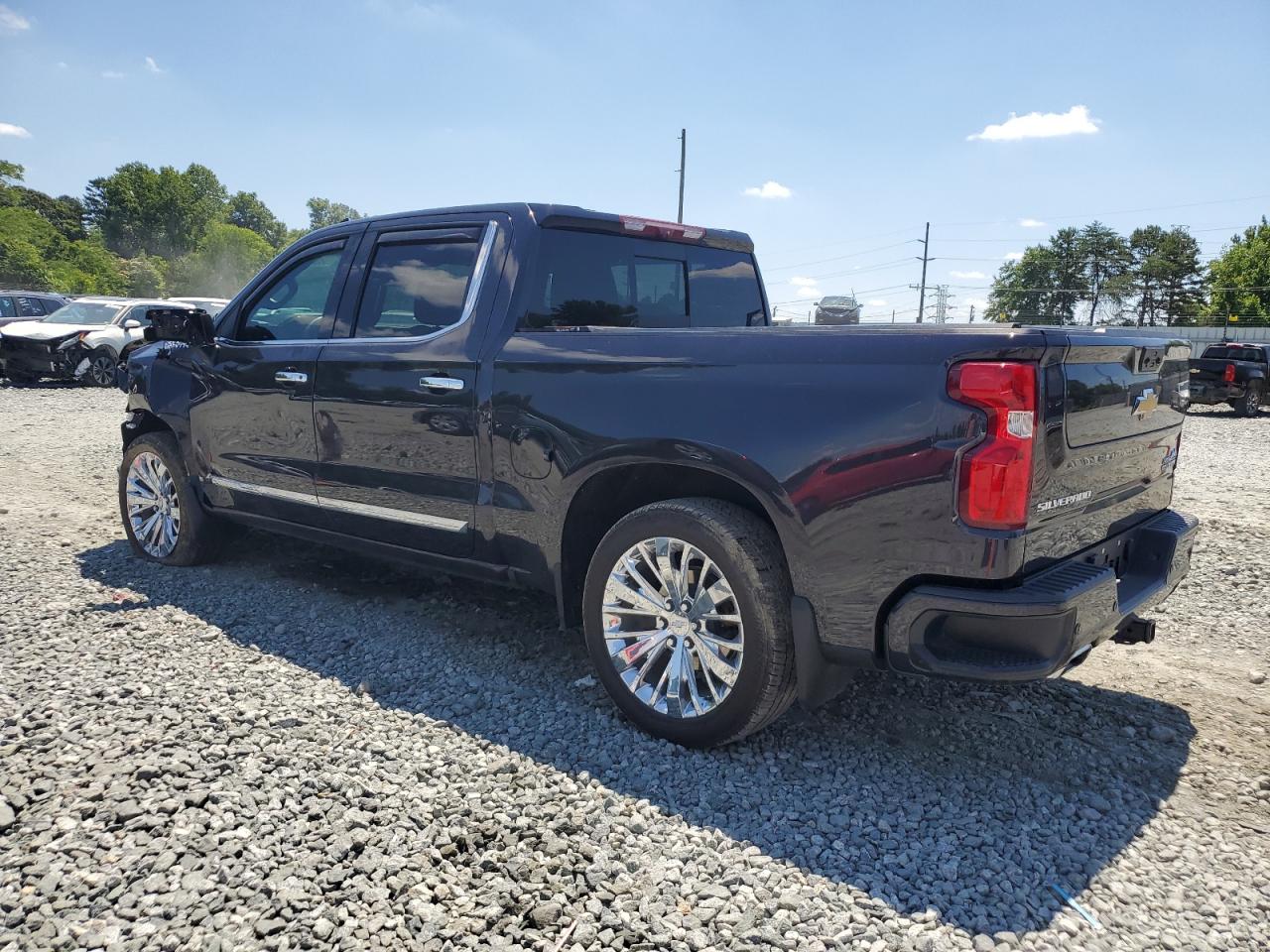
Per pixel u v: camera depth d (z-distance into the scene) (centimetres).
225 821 254
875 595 265
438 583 497
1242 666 399
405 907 221
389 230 410
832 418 267
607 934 213
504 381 346
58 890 223
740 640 291
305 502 436
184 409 491
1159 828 266
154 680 351
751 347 287
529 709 337
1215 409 2083
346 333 414
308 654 388
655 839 253
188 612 438
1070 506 269
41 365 1666
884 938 214
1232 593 504
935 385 251
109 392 1669
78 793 265
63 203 15138
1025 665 248
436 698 346
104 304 1831
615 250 399
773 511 280
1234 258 9256
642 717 316
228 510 485
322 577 503
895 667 263
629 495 343
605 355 319
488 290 364
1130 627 316
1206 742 324
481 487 358
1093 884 238
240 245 13750
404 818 259
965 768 301
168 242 14000
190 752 292
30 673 354
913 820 267
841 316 3231
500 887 229
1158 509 344
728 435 286
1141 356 297
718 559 290
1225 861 250
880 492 259
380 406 389
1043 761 307
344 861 239
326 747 302
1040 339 241
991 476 242
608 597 322
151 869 232
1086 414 268
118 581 487
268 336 456
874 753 310
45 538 579
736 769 295
